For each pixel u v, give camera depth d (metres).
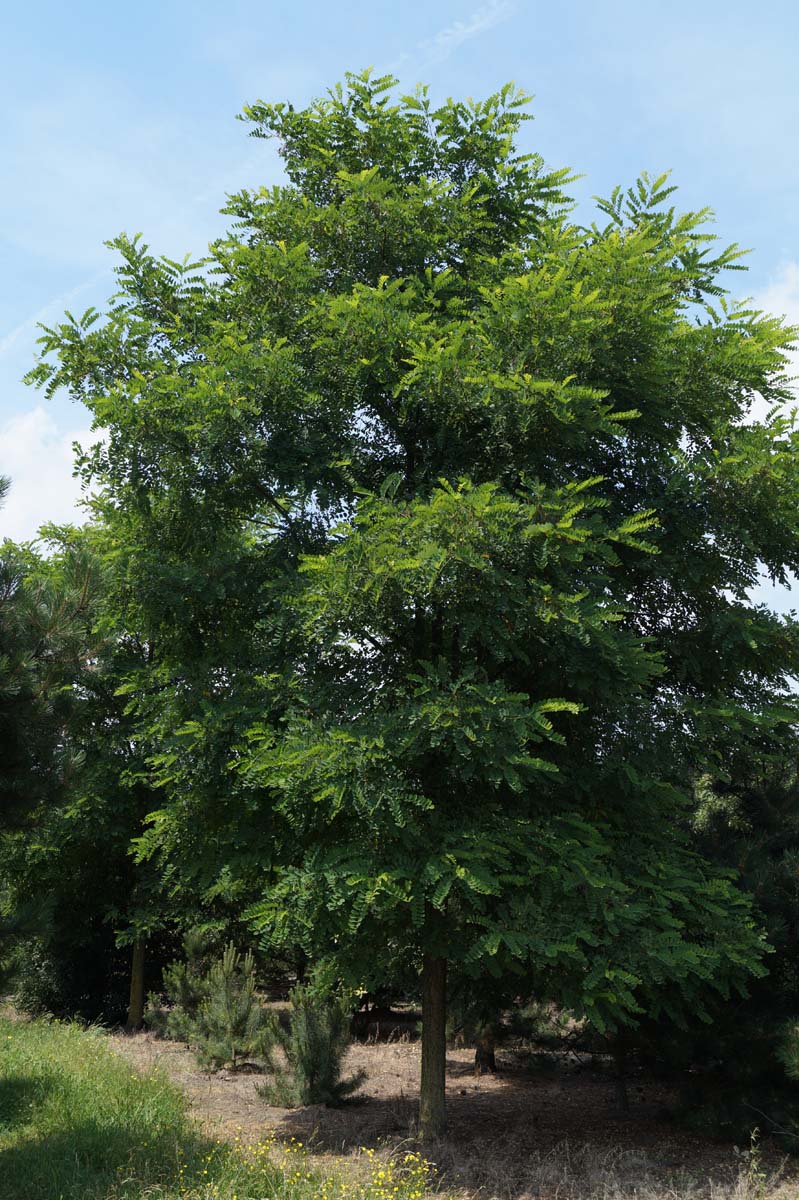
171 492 10.48
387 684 9.69
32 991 17.75
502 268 10.53
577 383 9.17
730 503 9.60
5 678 7.18
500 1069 13.63
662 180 11.14
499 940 7.71
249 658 10.27
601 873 8.20
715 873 9.56
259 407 9.62
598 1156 8.80
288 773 8.19
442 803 8.98
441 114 11.68
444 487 9.27
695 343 9.86
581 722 9.60
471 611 8.48
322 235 11.06
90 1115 8.91
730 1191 7.75
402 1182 7.74
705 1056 9.44
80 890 17.58
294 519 10.78
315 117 11.88
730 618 9.41
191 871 10.41
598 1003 8.37
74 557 8.18
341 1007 11.84
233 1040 13.41
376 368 9.54
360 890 7.86
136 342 10.65
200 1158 7.83
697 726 9.30
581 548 8.02
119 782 15.65
